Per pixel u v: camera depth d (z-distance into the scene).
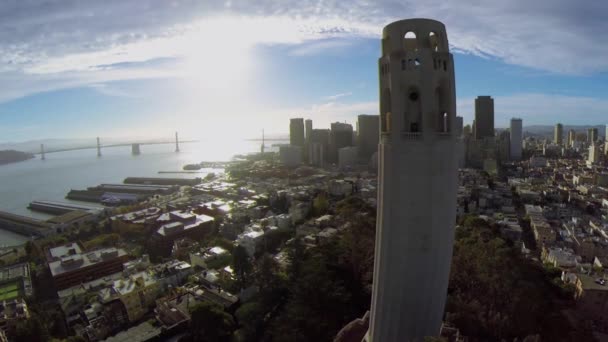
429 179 58.03
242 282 153.50
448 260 63.59
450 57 57.03
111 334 137.12
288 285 123.62
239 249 153.12
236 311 124.19
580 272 131.38
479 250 103.88
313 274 103.12
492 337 77.25
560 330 86.88
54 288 181.00
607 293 102.25
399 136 58.50
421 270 61.38
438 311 64.25
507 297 89.06
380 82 62.31
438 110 58.31
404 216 60.44
